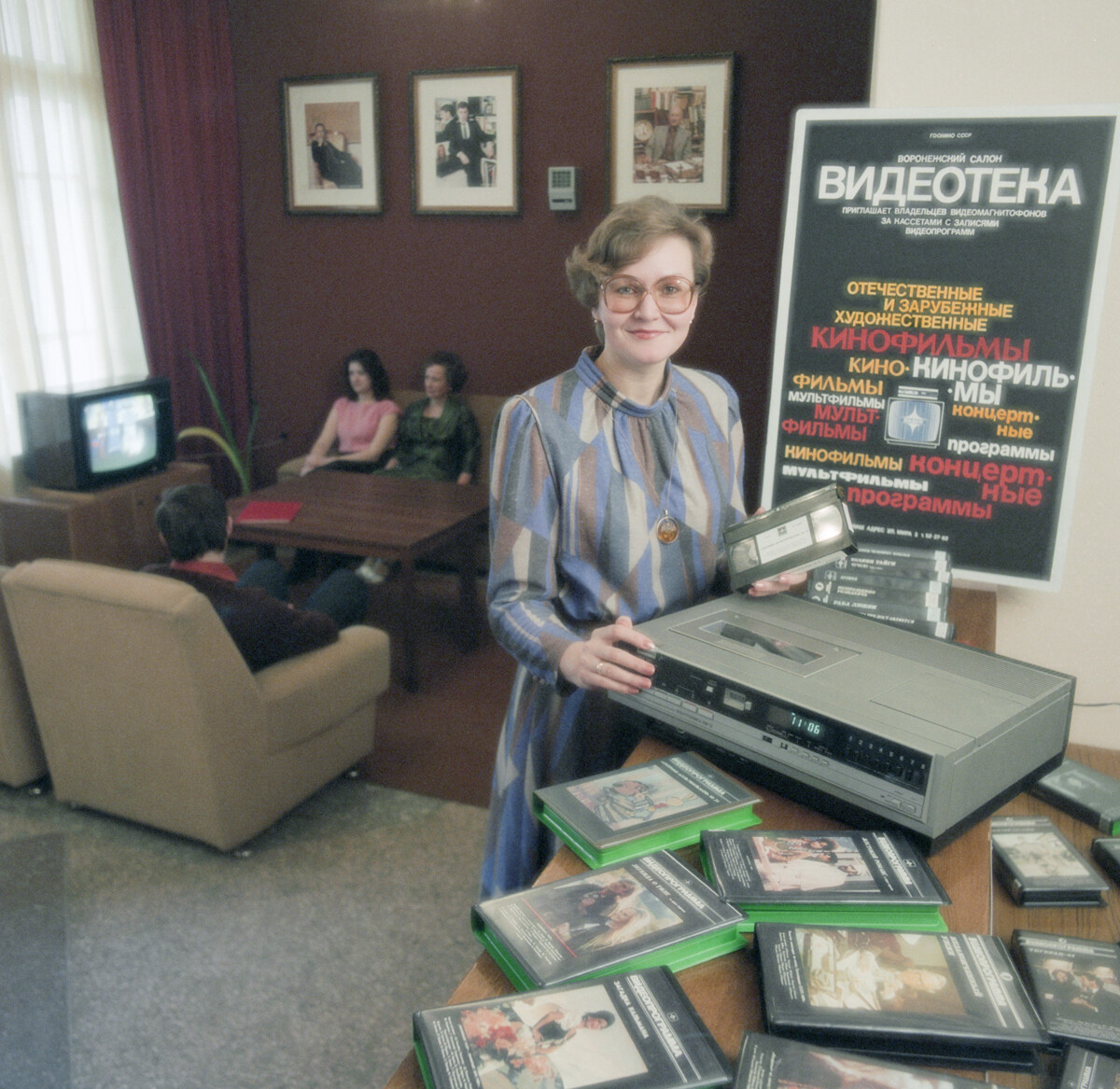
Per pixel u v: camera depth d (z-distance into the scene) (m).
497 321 5.32
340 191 5.40
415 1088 0.77
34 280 4.54
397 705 3.72
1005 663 1.21
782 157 4.64
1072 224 1.59
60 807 2.99
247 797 2.67
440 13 4.99
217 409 5.30
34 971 2.30
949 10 1.66
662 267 1.25
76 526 4.15
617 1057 0.75
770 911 0.94
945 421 1.73
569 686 1.34
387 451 5.33
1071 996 0.90
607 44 4.77
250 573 3.38
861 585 1.48
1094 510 1.79
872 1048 0.80
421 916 2.52
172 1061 2.05
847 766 1.05
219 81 5.36
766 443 1.86
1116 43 1.60
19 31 4.29
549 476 1.34
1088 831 1.37
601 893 0.94
